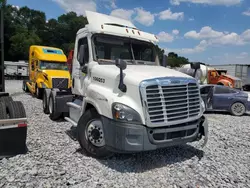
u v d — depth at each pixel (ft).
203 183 12.39
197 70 18.52
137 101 12.74
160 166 14.35
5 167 13.00
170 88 13.26
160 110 12.88
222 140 20.99
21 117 15.20
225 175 13.47
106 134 13.41
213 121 31.12
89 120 15.12
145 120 12.48
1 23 18.49
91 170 13.20
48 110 27.81
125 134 12.45
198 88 14.97
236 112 37.22
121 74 13.35
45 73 41.42
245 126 28.37
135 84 12.86
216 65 98.94
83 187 11.28
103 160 14.71
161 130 12.92
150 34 19.77
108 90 14.24
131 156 15.61
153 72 14.42
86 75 17.43
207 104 37.81
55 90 26.37
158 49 19.66
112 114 12.98
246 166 15.02
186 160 15.46
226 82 67.46
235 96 37.32
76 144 17.33
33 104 36.32
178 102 13.56
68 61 23.85
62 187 11.16
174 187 11.84
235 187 12.09
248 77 93.25
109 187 11.47
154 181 12.37
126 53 18.04
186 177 13.01
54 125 23.03
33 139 18.07
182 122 13.62
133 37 18.34
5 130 14.30
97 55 16.89
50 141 17.79
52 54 45.91
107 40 17.42
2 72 19.31
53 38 231.09
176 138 13.66
